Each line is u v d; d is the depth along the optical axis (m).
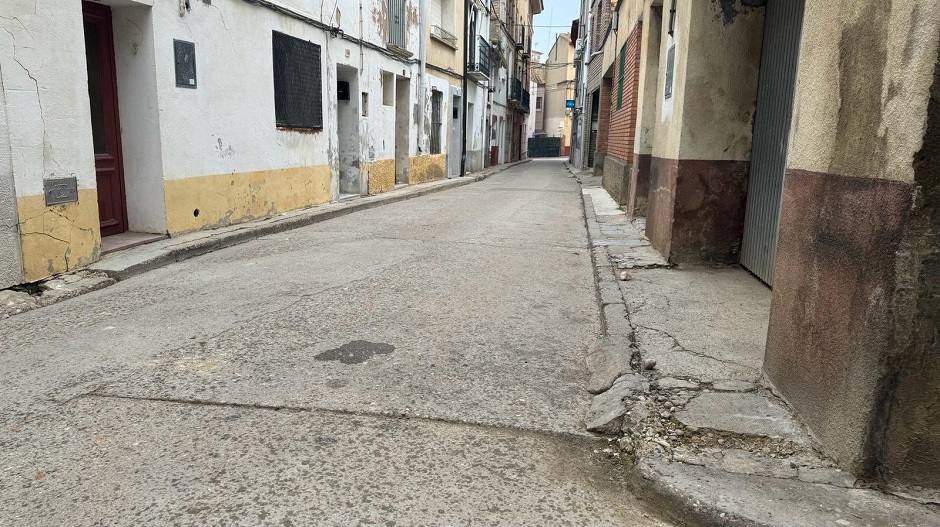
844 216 2.35
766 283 5.20
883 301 2.09
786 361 2.89
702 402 2.92
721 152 5.80
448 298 5.19
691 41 5.62
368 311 4.75
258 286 5.48
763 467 2.40
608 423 2.90
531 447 2.76
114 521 2.18
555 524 2.23
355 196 12.50
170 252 6.41
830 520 2.05
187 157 7.31
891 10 2.08
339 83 12.37
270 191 9.23
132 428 2.84
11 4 4.88
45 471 2.49
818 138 2.62
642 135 9.17
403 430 2.87
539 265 6.63
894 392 2.13
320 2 10.39
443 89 18.72
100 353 3.80
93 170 5.82
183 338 4.08
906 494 2.18
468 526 2.19
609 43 15.81
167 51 6.84
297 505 2.28
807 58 2.78
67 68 5.46
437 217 10.43
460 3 20.08
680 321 4.18
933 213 1.96
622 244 7.27
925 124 1.90
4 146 4.89
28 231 5.12
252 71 8.56
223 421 2.92
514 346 4.06
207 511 2.23
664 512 2.29
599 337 4.30
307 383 3.37
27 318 4.55
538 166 33.69
